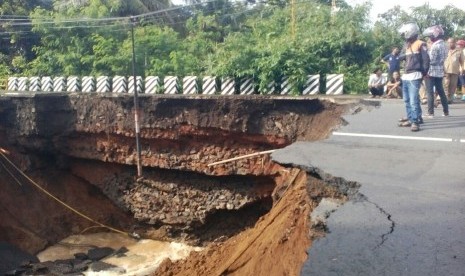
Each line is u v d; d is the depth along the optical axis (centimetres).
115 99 1778
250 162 1566
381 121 1076
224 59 2550
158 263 1731
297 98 1427
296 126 1431
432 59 1085
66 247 1928
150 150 1762
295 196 824
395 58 1653
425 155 779
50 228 1978
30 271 1712
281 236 642
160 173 1806
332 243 481
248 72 2378
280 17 3092
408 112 988
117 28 3412
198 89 2542
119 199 1930
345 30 2608
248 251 782
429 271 414
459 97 1619
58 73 3406
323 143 894
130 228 1977
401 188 629
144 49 3181
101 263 1756
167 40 3269
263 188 1609
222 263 847
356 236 493
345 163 750
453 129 955
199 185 1733
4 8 3912
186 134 1655
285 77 2311
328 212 570
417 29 951
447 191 612
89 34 3431
